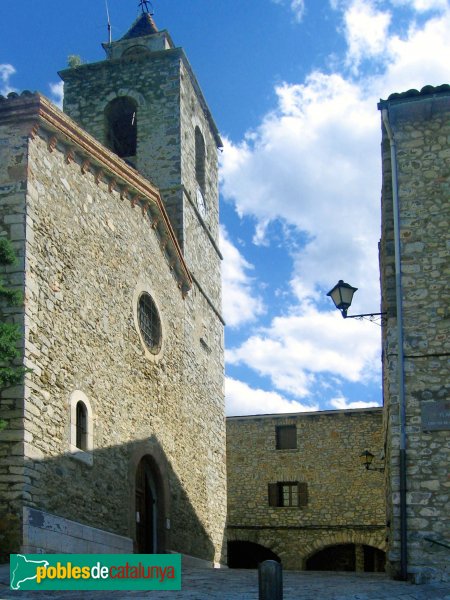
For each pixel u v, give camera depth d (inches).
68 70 970.1
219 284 999.0
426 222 553.0
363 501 1178.6
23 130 552.7
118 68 960.9
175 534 737.6
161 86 939.3
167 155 905.5
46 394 526.0
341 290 564.1
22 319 508.7
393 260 558.9
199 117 1006.4
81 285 598.2
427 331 535.2
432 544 497.0
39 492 501.0
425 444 515.8
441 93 561.3
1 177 544.1
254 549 1254.9
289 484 1218.6
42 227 551.8
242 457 1237.1
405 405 525.0
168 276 796.6
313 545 1177.4
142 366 698.2
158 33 995.9
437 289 540.7
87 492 566.6
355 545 1174.3
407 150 566.9
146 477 711.7
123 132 989.8
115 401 633.0
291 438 1237.1
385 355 629.3
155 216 757.3
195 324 872.9
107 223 659.4
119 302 665.0
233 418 1254.3
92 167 641.6
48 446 519.8
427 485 508.1
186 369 821.9
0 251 476.4
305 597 404.8
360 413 1217.4
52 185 575.2
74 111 959.0
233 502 1220.5
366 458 927.7
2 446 490.9
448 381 524.1
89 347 598.9
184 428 795.4
